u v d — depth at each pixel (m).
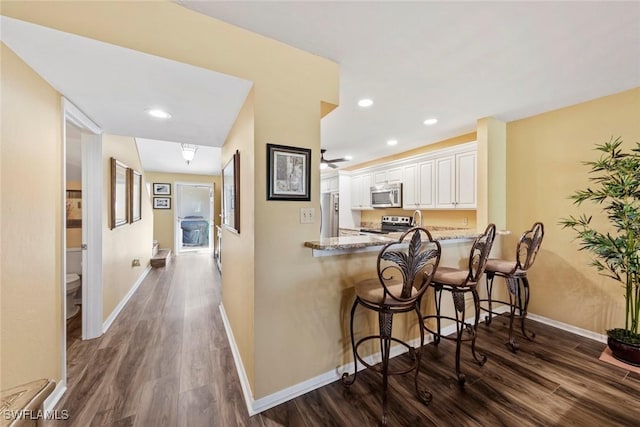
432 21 1.54
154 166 6.43
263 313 1.66
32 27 1.17
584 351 2.31
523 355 2.24
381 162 5.25
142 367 2.07
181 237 7.66
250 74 1.63
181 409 1.64
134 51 1.35
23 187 1.43
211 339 2.53
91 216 2.51
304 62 1.82
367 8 1.44
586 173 2.59
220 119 2.26
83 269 2.50
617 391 1.80
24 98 1.43
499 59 1.91
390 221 4.89
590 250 2.32
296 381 1.78
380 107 2.72
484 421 1.54
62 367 1.80
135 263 4.14
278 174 1.71
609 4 1.40
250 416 1.59
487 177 2.97
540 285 2.93
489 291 2.72
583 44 1.74
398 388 1.83
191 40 1.47
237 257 2.19
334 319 1.92
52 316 1.69
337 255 1.92
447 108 2.76
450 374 1.99
